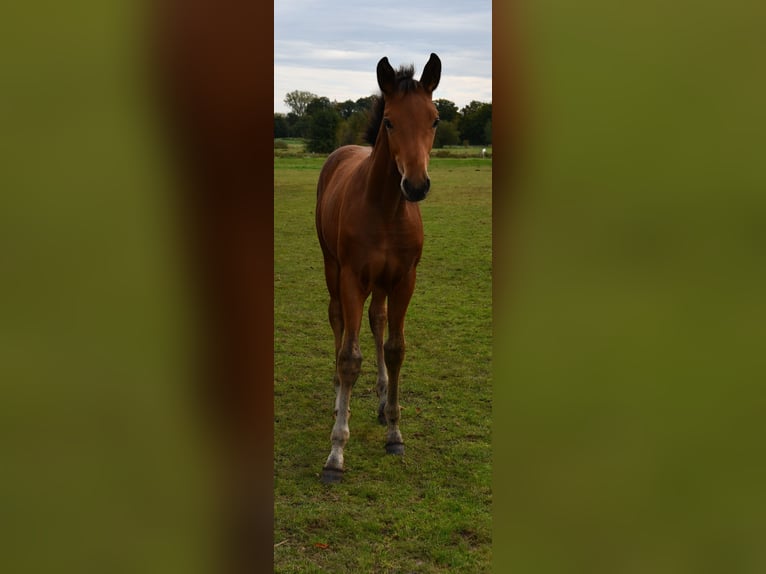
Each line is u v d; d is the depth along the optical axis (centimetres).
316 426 355
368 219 304
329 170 391
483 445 331
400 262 313
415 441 336
